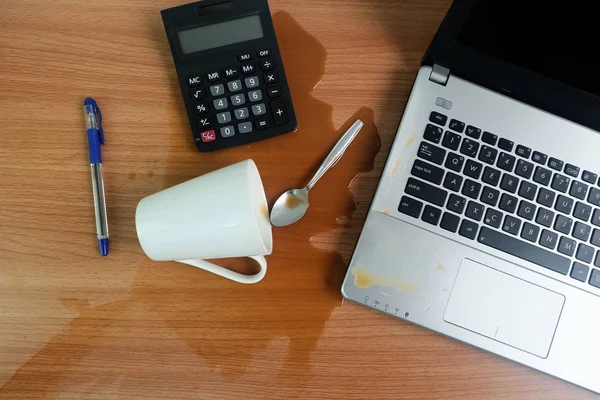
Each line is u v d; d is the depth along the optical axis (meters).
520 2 0.44
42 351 0.49
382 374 0.50
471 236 0.49
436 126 0.50
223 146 0.51
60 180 0.51
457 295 0.49
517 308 0.49
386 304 0.48
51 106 0.52
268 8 0.52
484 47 0.49
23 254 0.50
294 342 0.50
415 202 0.49
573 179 0.51
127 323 0.49
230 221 0.43
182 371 0.49
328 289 0.51
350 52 0.54
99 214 0.49
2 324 0.49
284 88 0.51
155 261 0.50
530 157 0.51
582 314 0.50
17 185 0.51
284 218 0.51
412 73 0.54
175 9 0.51
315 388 0.49
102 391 0.49
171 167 0.52
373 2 0.55
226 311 0.50
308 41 0.54
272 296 0.50
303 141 0.53
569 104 0.51
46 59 0.53
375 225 0.49
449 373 0.50
